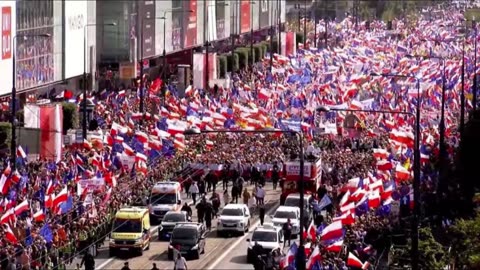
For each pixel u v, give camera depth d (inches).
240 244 3649.1
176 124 4473.4
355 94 5777.6
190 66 6806.1
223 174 4463.6
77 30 6146.7
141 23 6811.0
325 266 2842.0
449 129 4968.0
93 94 5802.2
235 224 3757.4
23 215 3174.2
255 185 4448.8
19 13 5265.8
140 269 3216.0
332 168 4456.2
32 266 2942.9
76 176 3668.8
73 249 3216.0
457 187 3843.5
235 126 4857.3
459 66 6264.8
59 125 4037.9
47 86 5876.0
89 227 3329.2
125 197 3769.7
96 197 3489.2
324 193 3986.2
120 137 4143.7
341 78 6505.9
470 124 4163.4
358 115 5157.5
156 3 7313.0
